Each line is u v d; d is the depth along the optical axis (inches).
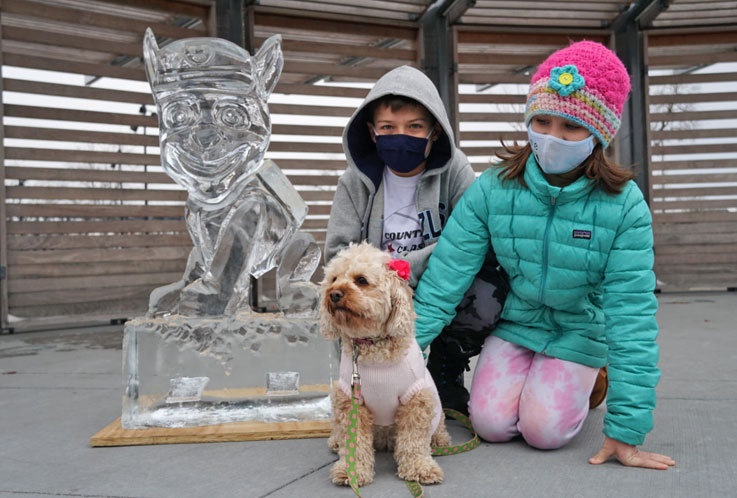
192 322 100.3
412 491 69.6
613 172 82.7
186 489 73.9
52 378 146.9
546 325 92.4
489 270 98.6
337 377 103.7
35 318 242.7
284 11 279.1
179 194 277.4
